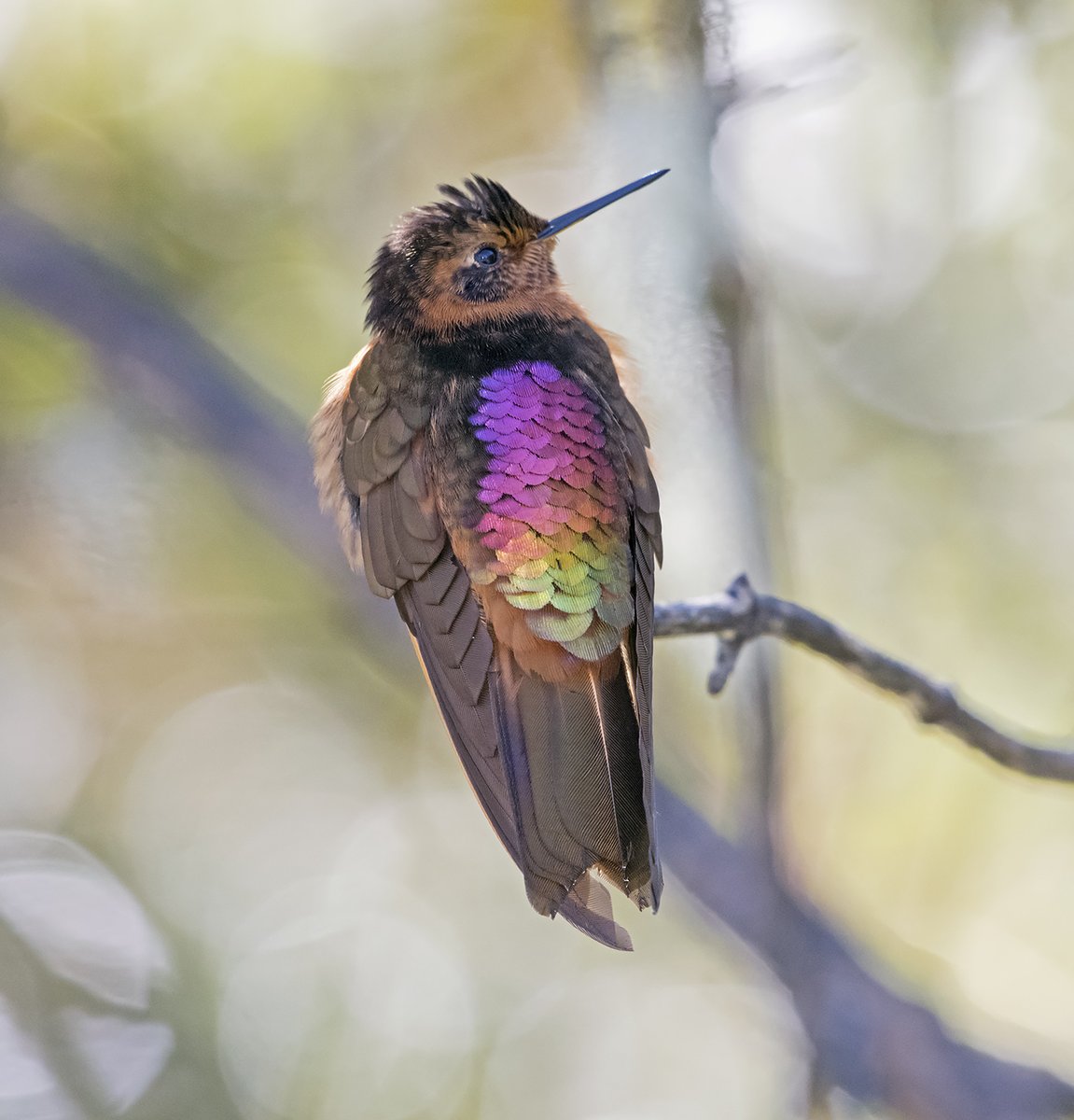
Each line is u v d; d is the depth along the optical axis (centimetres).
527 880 595
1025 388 1216
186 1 1183
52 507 1216
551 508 662
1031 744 695
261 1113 1155
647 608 658
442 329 762
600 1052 1281
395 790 1388
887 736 1123
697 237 859
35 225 1218
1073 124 1141
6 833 1309
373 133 1238
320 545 1202
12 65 1189
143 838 1331
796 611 665
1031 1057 1059
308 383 1270
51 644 1310
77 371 1242
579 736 628
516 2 1204
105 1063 1135
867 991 983
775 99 916
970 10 1107
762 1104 1234
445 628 657
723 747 1132
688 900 1146
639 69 888
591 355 752
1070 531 1188
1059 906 1116
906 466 1224
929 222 1191
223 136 1217
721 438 853
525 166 1236
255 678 1365
